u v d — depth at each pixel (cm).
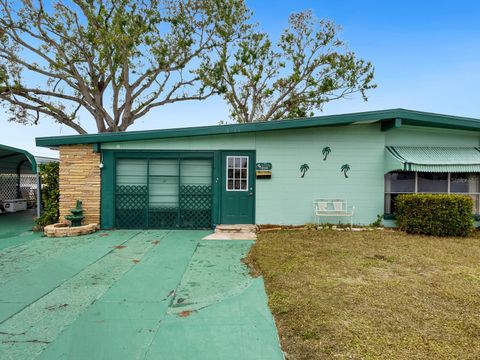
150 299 359
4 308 332
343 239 665
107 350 252
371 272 443
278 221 809
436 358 236
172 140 796
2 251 574
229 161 806
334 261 498
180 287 398
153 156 796
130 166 800
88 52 1344
